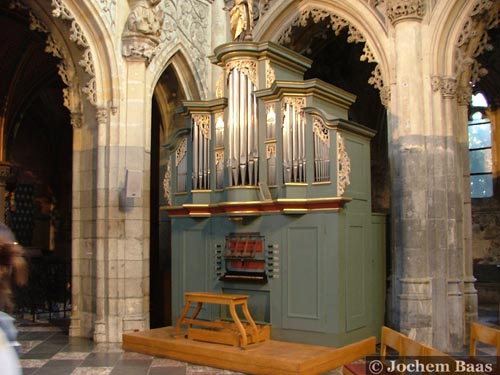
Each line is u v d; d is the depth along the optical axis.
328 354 9.20
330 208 10.01
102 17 12.04
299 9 13.76
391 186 11.70
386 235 12.15
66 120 24.30
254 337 9.98
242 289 11.06
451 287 11.23
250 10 12.62
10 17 16.22
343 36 17.45
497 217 19.38
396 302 11.27
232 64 11.45
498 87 19.38
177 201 12.28
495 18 11.70
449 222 11.34
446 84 11.41
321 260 10.09
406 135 11.38
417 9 11.45
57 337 12.38
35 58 19.45
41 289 15.78
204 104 11.87
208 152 11.84
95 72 12.23
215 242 11.55
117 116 12.30
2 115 20.23
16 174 22.91
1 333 2.54
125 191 12.07
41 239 23.94
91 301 12.42
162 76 14.92
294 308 10.32
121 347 11.27
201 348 9.77
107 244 12.10
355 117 19.84
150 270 15.48
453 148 11.46
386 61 11.99
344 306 10.02
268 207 10.66
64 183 24.36
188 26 14.29
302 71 12.41
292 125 10.65
